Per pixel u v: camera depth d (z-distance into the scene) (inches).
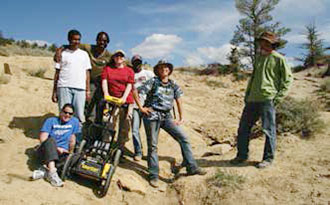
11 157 217.2
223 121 377.4
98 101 233.3
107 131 203.9
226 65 1136.2
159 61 215.9
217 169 217.8
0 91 323.0
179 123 220.1
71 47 224.5
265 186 198.7
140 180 219.3
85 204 182.9
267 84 213.5
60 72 223.9
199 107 490.3
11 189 174.7
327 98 454.3
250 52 1135.0
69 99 224.1
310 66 1199.6
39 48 1236.5
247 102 226.5
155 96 214.5
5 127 252.2
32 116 284.2
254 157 240.7
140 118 251.9
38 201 170.7
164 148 281.6
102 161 197.8
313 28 1219.2
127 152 261.6
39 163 212.7
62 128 207.6
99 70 240.8
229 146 292.5
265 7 1092.5
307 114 285.1
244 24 1114.7
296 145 256.2
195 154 272.5
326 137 267.4
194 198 200.4
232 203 188.1
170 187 216.5
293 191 189.3
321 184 192.2
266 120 217.9
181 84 782.5
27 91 352.2
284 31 1063.6
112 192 199.9
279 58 209.6
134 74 231.1
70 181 198.2
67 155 204.8
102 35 237.5
